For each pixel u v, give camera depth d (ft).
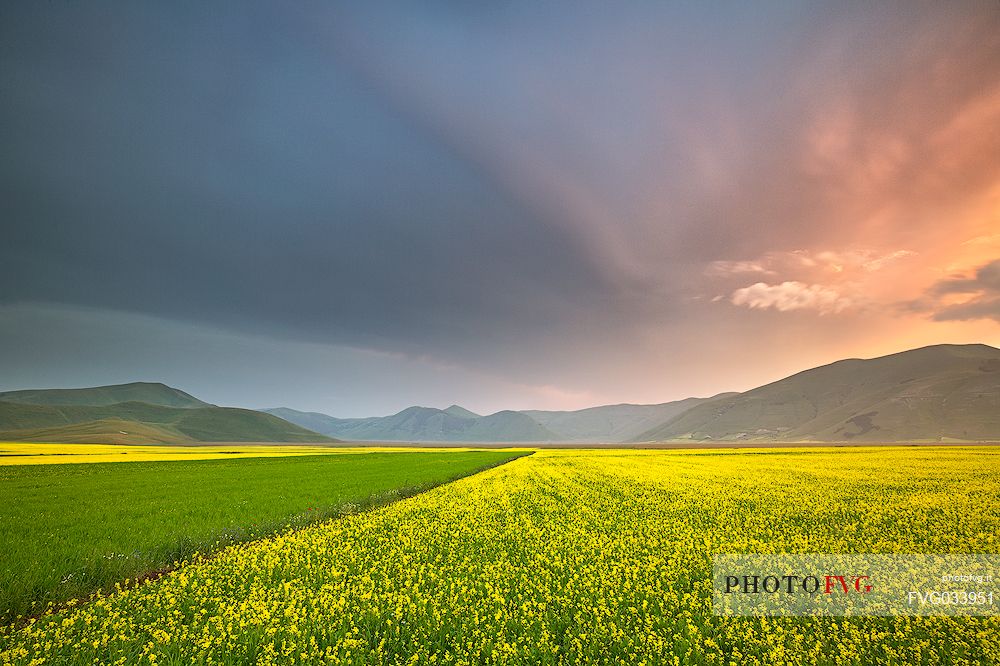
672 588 34.88
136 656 26.09
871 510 66.03
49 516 70.33
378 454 302.66
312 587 36.76
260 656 25.41
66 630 28.78
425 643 26.63
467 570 40.24
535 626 28.53
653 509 69.77
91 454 247.91
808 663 24.35
